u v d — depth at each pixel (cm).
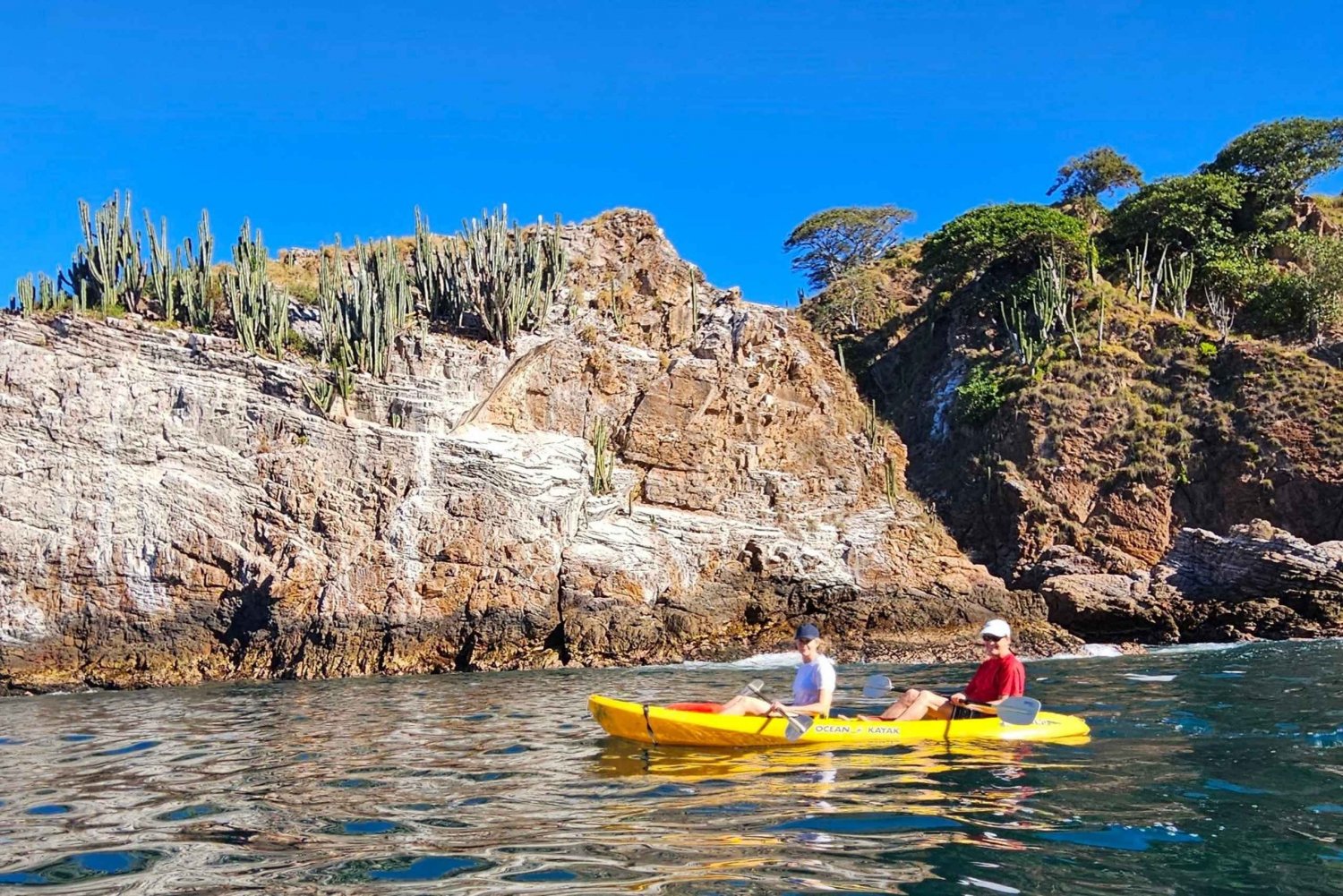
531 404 2936
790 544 2933
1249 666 1814
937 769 836
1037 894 512
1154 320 4122
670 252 3544
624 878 542
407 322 2859
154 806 769
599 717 1066
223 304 2778
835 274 6819
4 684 2167
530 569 2544
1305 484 3375
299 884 548
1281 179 4838
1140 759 865
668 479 3020
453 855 599
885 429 3669
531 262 3069
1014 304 4453
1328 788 741
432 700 1614
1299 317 4141
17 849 639
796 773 827
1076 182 6319
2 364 2355
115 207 2602
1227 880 533
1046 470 3788
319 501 2448
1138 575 3159
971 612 2811
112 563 2305
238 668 2312
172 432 2422
